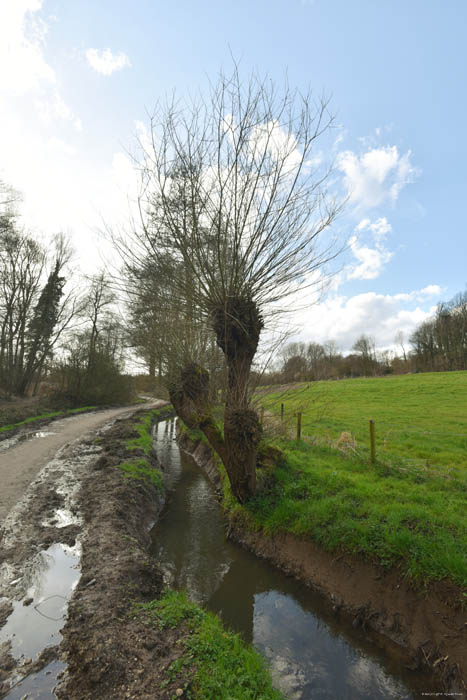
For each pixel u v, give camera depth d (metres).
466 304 57.03
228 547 7.63
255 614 5.58
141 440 15.81
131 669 3.56
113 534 6.64
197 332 9.22
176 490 11.34
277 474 8.39
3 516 7.40
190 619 4.50
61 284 32.91
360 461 9.83
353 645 4.92
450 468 9.56
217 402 9.14
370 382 34.28
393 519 6.05
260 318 7.51
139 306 7.93
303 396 11.57
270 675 4.05
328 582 5.89
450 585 4.70
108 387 35.91
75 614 4.41
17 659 3.79
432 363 57.25
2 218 20.61
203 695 3.27
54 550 6.16
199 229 6.60
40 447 14.41
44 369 34.38
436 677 4.21
